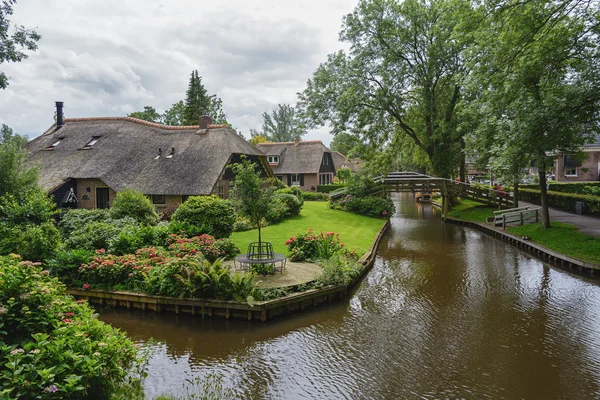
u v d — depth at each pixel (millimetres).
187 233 13484
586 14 12469
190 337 8273
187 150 22641
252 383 6469
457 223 25953
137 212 15547
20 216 12039
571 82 13117
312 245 12977
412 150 34781
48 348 4512
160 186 20422
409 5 24234
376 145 28609
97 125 26094
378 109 26219
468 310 9789
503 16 13008
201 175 20578
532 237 17016
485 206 28500
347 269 11688
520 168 14398
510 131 14047
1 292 4945
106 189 21500
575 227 17000
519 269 13766
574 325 8789
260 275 10883
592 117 13203
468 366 7008
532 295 10906
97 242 12102
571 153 14320
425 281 12344
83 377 4621
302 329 8680
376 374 6762
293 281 10359
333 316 9422
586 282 12008
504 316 9367
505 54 13523
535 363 7090
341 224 20719
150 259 10820
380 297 10797
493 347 7746
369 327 8781
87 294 10250
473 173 51281
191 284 9367
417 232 22484
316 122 26922
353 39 25688
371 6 24453
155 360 7250
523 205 26359
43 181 21109
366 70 25422
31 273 5383
